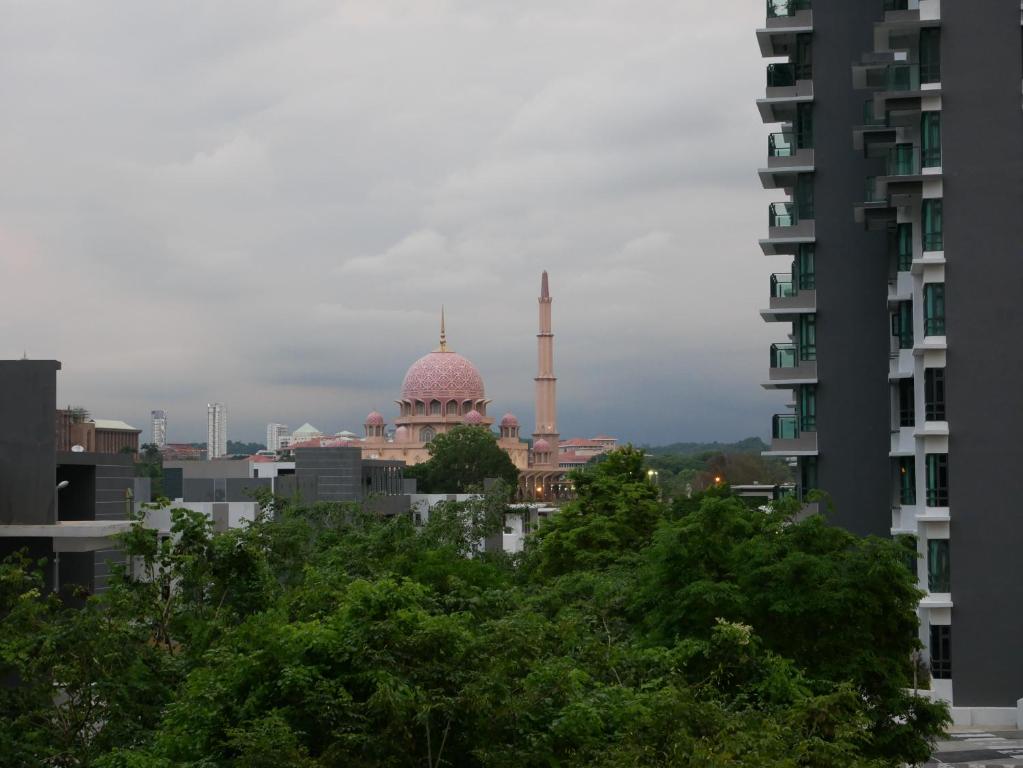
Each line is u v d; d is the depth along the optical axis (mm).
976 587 75438
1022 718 74438
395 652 33656
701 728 32656
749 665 40844
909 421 84000
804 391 92938
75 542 54938
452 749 32906
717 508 49375
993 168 76062
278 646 33625
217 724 32906
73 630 40312
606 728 34125
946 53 76875
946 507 75812
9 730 38781
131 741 38906
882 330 92188
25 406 54781
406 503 119375
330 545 65500
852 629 46656
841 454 92000
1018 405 75250
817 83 94125
